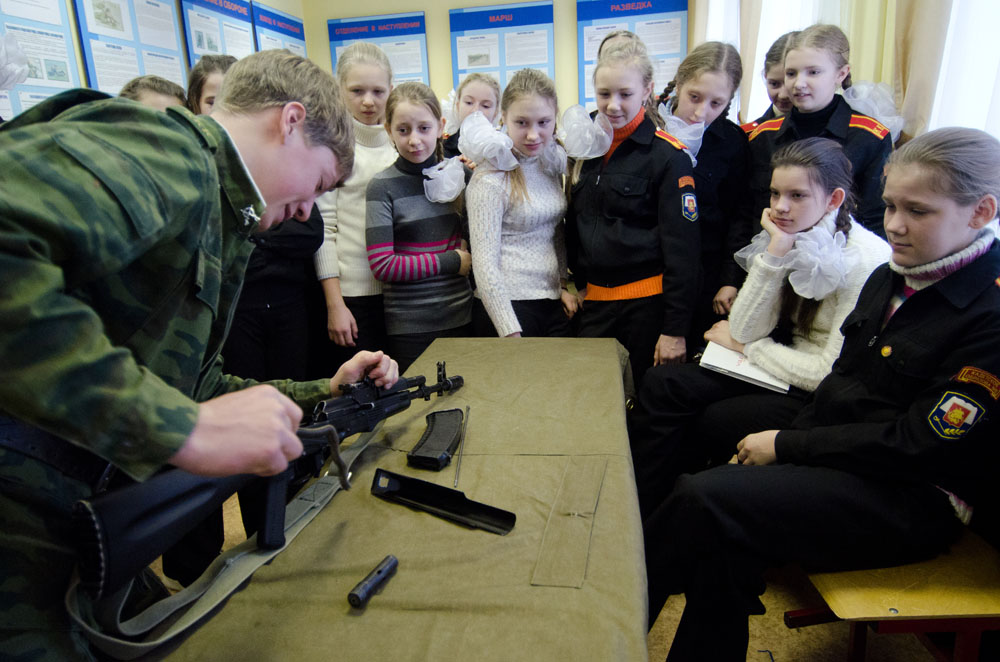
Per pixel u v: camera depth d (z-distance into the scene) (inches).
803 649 61.7
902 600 43.7
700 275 81.3
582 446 44.4
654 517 52.4
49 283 20.6
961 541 49.1
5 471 24.4
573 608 29.1
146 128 25.4
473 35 157.9
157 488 25.4
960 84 72.7
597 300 82.6
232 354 73.2
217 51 128.0
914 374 47.6
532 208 78.5
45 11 89.5
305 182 33.4
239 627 29.0
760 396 67.1
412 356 82.3
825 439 49.9
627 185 77.4
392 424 49.8
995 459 46.1
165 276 27.2
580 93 156.7
